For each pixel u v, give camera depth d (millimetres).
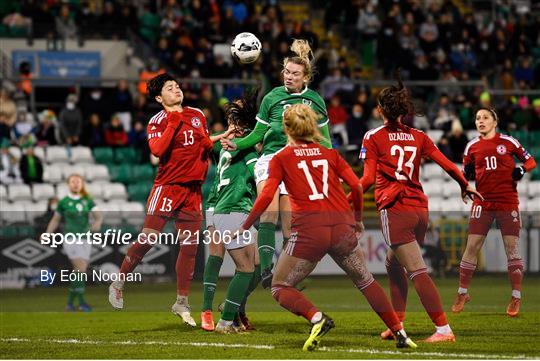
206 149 25688
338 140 53969
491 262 30453
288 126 21688
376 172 23375
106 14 62406
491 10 75188
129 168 55344
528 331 25203
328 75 61312
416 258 23203
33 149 53688
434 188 55156
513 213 28406
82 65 60406
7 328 28469
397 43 63344
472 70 66812
